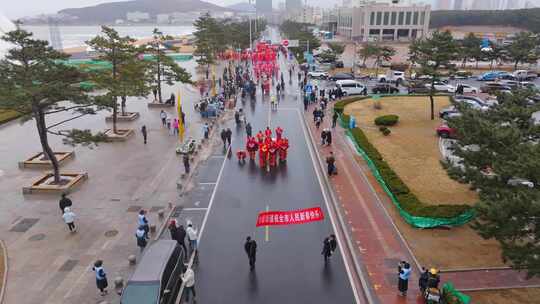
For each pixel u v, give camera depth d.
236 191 26.20
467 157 18.58
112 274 17.52
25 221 22.00
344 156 32.38
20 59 24.12
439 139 34.78
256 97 55.81
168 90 61.50
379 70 80.06
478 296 15.68
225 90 55.06
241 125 41.47
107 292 16.38
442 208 21.25
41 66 24.20
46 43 24.75
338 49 86.06
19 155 32.91
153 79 49.53
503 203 13.97
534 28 135.00
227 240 20.42
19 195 25.25
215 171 29.58
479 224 16.08
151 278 14.68
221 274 17.75
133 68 42.38
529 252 14.07
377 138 35.44
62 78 24.66
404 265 15.86
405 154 31.28
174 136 37.88
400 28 142.75
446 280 16.72
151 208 23.66
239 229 21.50
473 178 17.80
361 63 92.00
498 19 165.38
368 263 18.14
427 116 42.50
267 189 26.52
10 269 17.77
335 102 52.03
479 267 17.55
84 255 18.91
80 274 17.52
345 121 39.81
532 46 76.00
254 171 29.61
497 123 18.42
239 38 101.06
